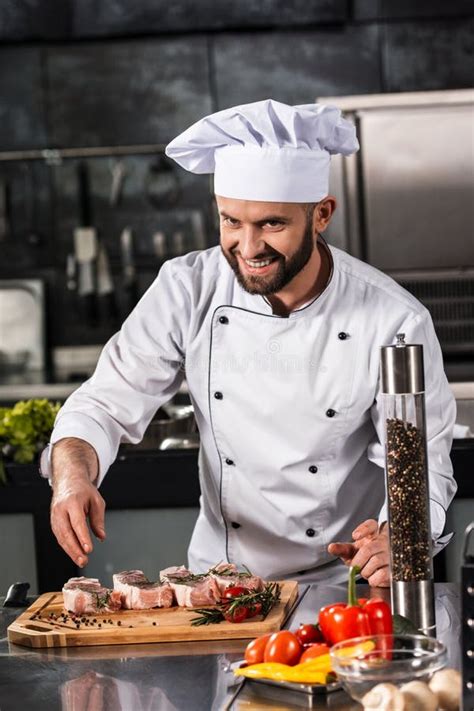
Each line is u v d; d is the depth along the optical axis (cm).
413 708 140
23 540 312
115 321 561
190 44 535
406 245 485
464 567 143
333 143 216
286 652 161
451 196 482
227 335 232
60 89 544
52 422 316
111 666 173
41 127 547
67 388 490
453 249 485
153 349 237
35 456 315
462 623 143
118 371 235
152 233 558
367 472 235
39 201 558
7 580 313
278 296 225
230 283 233
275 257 206
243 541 238
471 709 143
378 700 141
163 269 242
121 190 556
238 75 535
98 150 547
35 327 558
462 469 303
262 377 229
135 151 546
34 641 183
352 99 479
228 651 177
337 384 226
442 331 491
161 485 311
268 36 531
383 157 481
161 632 183
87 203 558
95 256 549
